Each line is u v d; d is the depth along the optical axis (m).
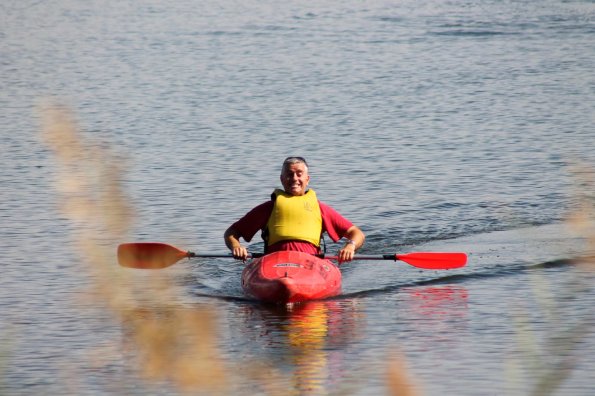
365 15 123.88
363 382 17.31
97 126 57.62
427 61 85.88
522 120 58.81
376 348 20.84
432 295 26.61
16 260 29.72
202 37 105.44
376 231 34.91
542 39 98.81
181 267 30.34
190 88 73.12
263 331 22.73
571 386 17.23
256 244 34.03
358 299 26.58
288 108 63.91
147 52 94.62
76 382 17.41
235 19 122.75
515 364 18.81
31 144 51.53
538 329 21.56
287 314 24.83
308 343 21.36
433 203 38.88
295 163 29.47
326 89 71.88
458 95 68.69
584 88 71.06
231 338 21.94
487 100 66.44
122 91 72.00
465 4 133.62
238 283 28.61
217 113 62.25
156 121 59.38
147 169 45.31
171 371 5.52
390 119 59.59
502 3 133.50
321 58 88.38
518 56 88.06
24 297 25.36
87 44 101.44
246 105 65.25
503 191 40.78
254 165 46.44
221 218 36.25
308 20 120.00
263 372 15.25
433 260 28.22
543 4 131.12
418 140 52.81
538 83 73.62
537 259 29.92
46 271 28.30
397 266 30.70
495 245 32.28
